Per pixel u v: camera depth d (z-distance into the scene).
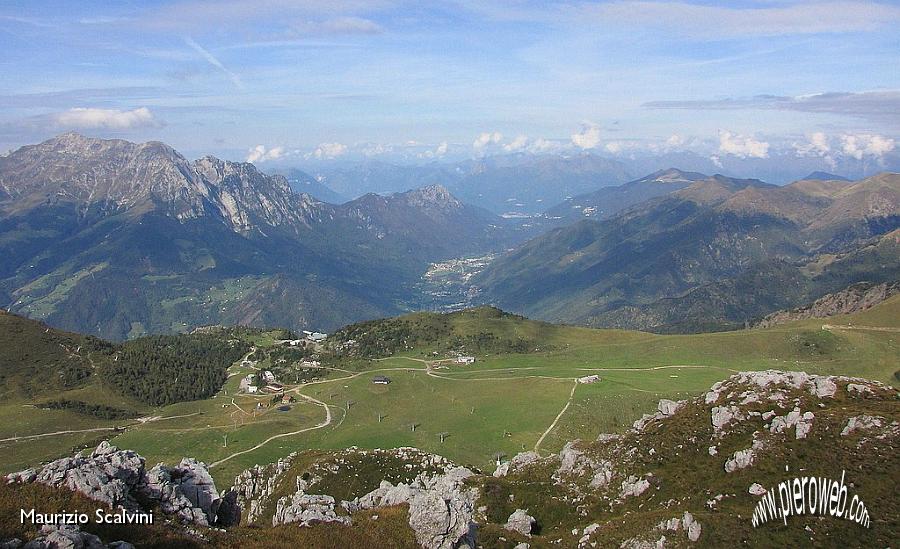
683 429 94.94
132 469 53.31
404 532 58.28
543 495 92.25
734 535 65.12
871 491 66.00
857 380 92.19
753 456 79.88
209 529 50.91
